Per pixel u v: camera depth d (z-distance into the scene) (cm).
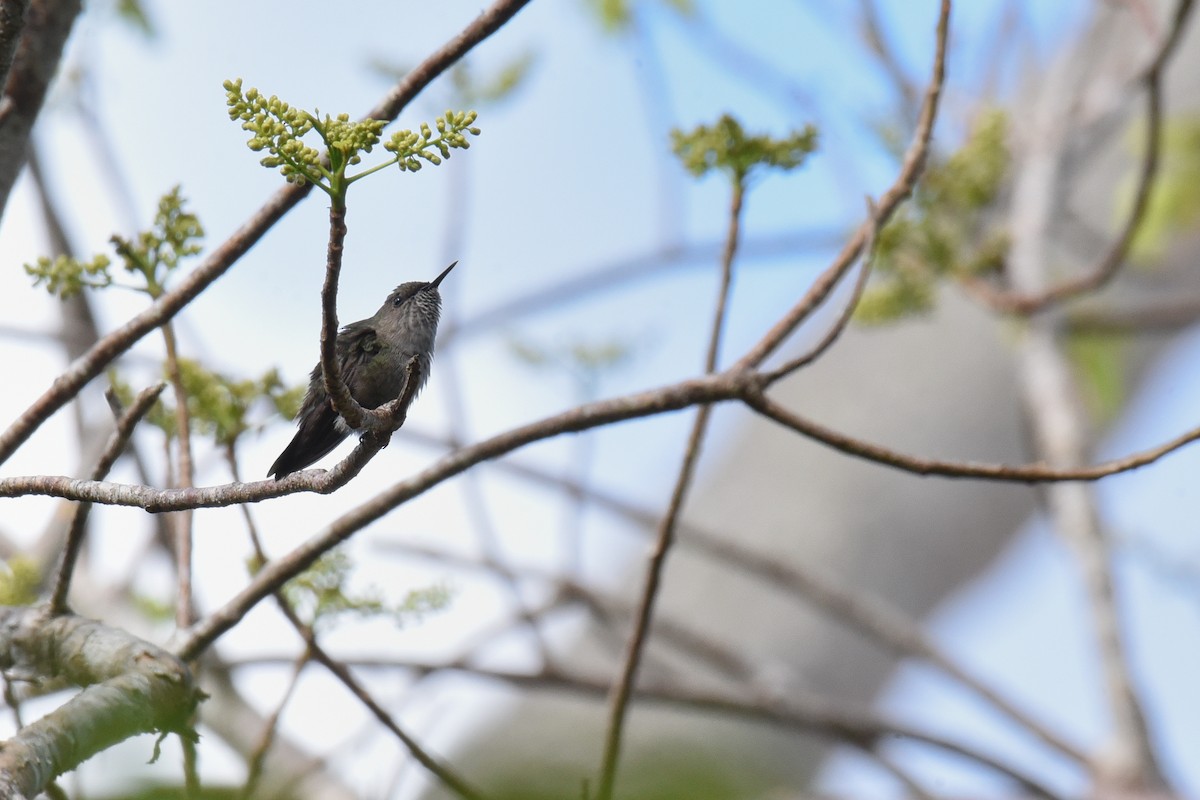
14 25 525
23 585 715
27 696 667
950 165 1186
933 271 1172
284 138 403
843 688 1443
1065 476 572
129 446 973
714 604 1467
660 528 682
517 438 597
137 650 534
